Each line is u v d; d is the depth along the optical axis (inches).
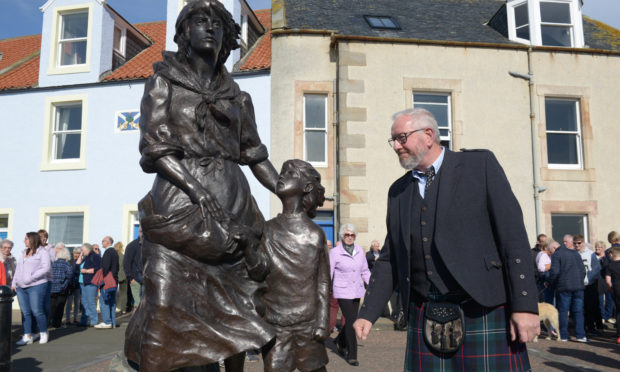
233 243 81.9
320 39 470.9
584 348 287.0
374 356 258.7
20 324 380.8
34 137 504.7
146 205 88.3
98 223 481.1
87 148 493.4
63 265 359.3
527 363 87.9
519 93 476.7
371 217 438.3
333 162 459.8
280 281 87.4
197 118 87.4
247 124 97.8
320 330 86.7
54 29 521.3
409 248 94.7
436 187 93.2
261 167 100.4
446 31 517.7
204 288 80.4
